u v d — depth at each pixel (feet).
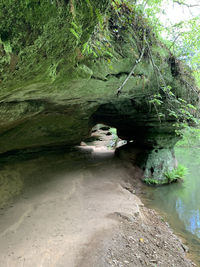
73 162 29.50
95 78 12.62
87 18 6.06
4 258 9.11
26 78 6.93
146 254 10.80
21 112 13.37
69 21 5.51
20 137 20.95
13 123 15.92
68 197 17.43
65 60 7.86
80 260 9.18
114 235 11.52
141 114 25.40
